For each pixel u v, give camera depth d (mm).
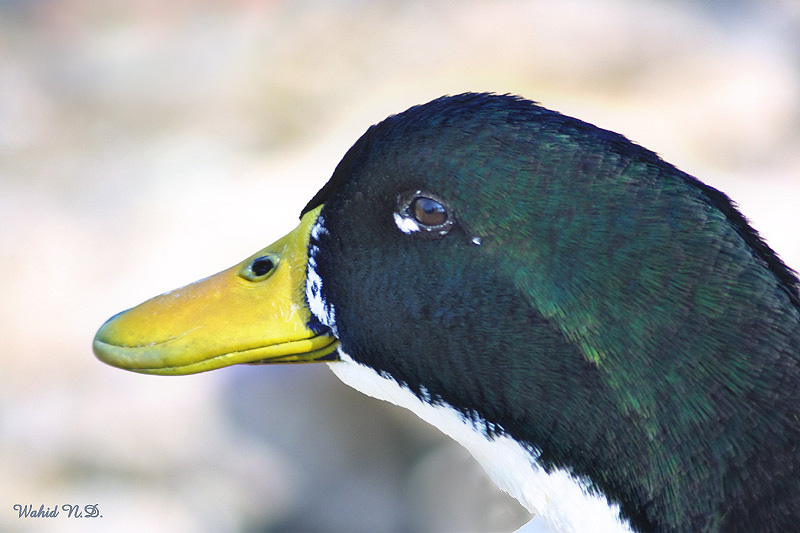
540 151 4207
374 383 4934
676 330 3943
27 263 14133
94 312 13352
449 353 4527
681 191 4059
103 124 17438
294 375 11516
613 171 4105
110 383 12289
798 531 3908
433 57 16203
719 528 3980
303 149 15477
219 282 5180
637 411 4035
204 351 5031
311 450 11336
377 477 11234
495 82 15422
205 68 18000
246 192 14578
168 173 15977
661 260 3977
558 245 4137
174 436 11672
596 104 15047
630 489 4164
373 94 15867
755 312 3914
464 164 4305
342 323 4859
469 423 4625
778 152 14547
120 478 11578
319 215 4961
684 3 17188
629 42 15883
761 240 4207
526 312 4270
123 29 19625
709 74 15617
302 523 11172
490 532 10805
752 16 17109
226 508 11273
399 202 4504
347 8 17141
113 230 14773
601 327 4059
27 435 11797
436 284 4484
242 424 11594
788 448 3900
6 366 12680
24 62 19094
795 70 16109
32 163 16734
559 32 16016
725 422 3918
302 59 16953
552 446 4367
